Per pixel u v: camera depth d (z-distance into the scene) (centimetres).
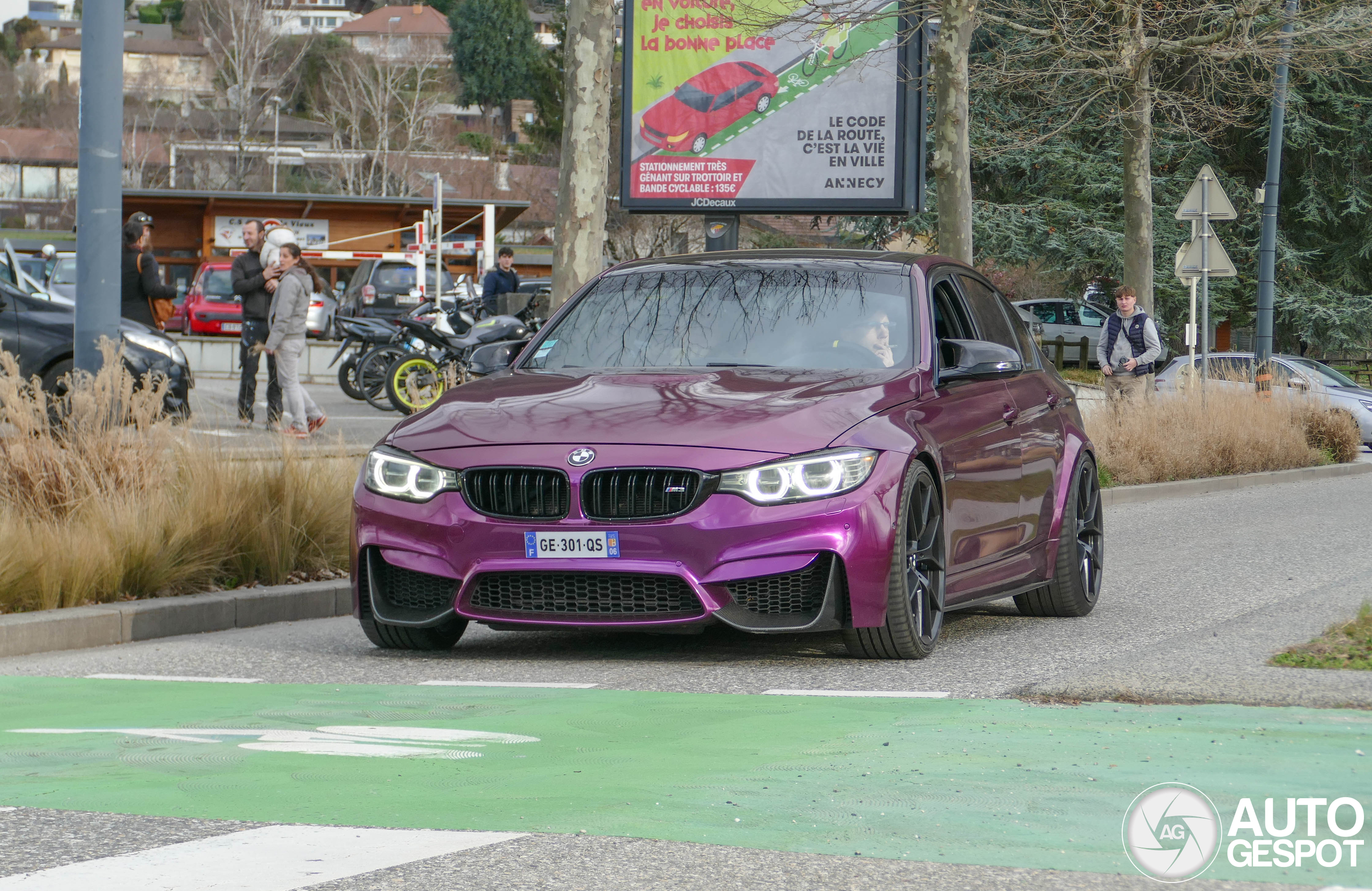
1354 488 2300
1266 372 2886
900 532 779
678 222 7138
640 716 648
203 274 4612
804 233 6356
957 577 855
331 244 5722
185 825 480
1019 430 943
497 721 639
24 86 14675
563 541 766
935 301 938
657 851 447
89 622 927
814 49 2233
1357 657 730
